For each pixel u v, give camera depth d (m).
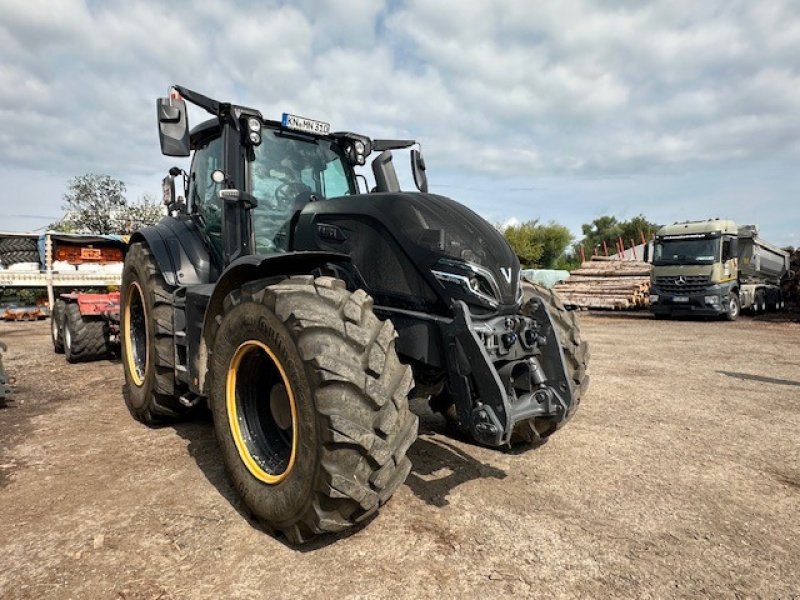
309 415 2.22
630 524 2.61
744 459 3.51
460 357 2.61
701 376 6.23
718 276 13.77
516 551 2.35
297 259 2.69
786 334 10.77
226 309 2.79
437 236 2.77
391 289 2.92
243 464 2.67
